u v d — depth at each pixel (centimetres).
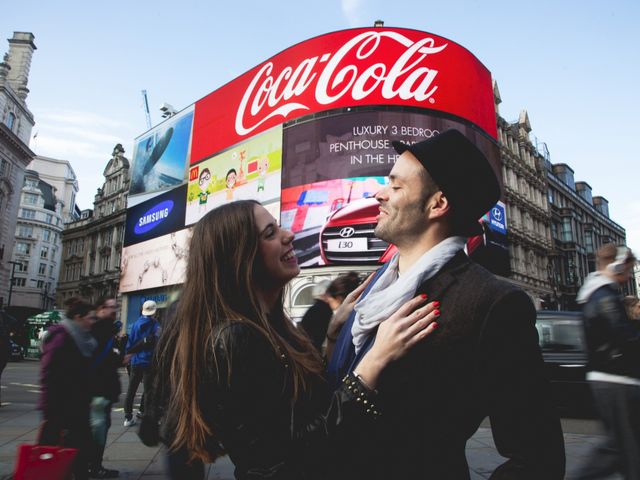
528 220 3133
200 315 112
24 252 7388
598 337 286
